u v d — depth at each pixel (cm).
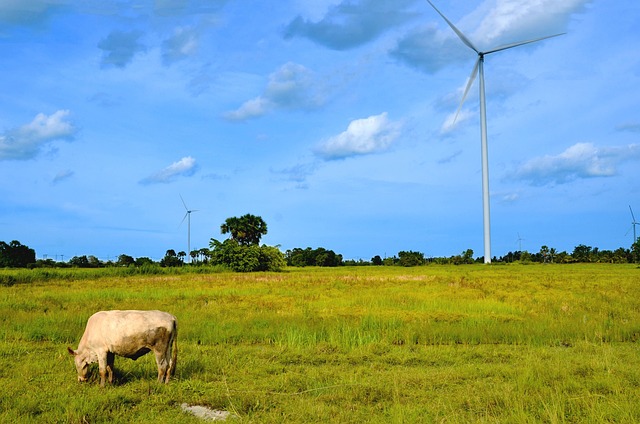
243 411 752
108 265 7275
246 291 2622
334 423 689
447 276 3953
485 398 792
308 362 1109
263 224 6869
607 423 670
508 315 1739
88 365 894
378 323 1524
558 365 974
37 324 1456
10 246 6812
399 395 816
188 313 1731
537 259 9369
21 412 721
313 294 2452
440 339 1363
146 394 821
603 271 4897
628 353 1165
